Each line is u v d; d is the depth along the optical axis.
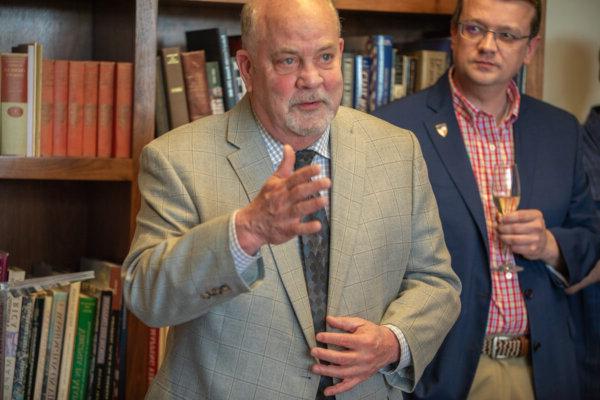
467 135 2.44
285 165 1.46
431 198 1.92
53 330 2.36
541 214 2.31
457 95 2.45
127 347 2.42
